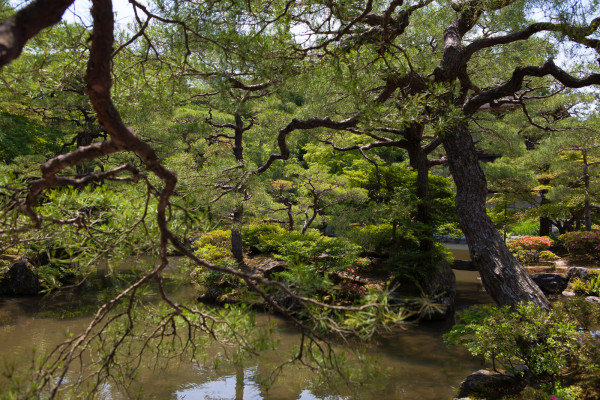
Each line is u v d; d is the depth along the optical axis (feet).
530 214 58.03
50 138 61.26
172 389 22.31
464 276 55.31
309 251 40.04
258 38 14.40
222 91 14.98
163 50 15.23
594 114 45.47
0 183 8.71
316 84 18.24
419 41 29.96
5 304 39.81
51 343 29.35
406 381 23.73
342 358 8.46
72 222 8.36
